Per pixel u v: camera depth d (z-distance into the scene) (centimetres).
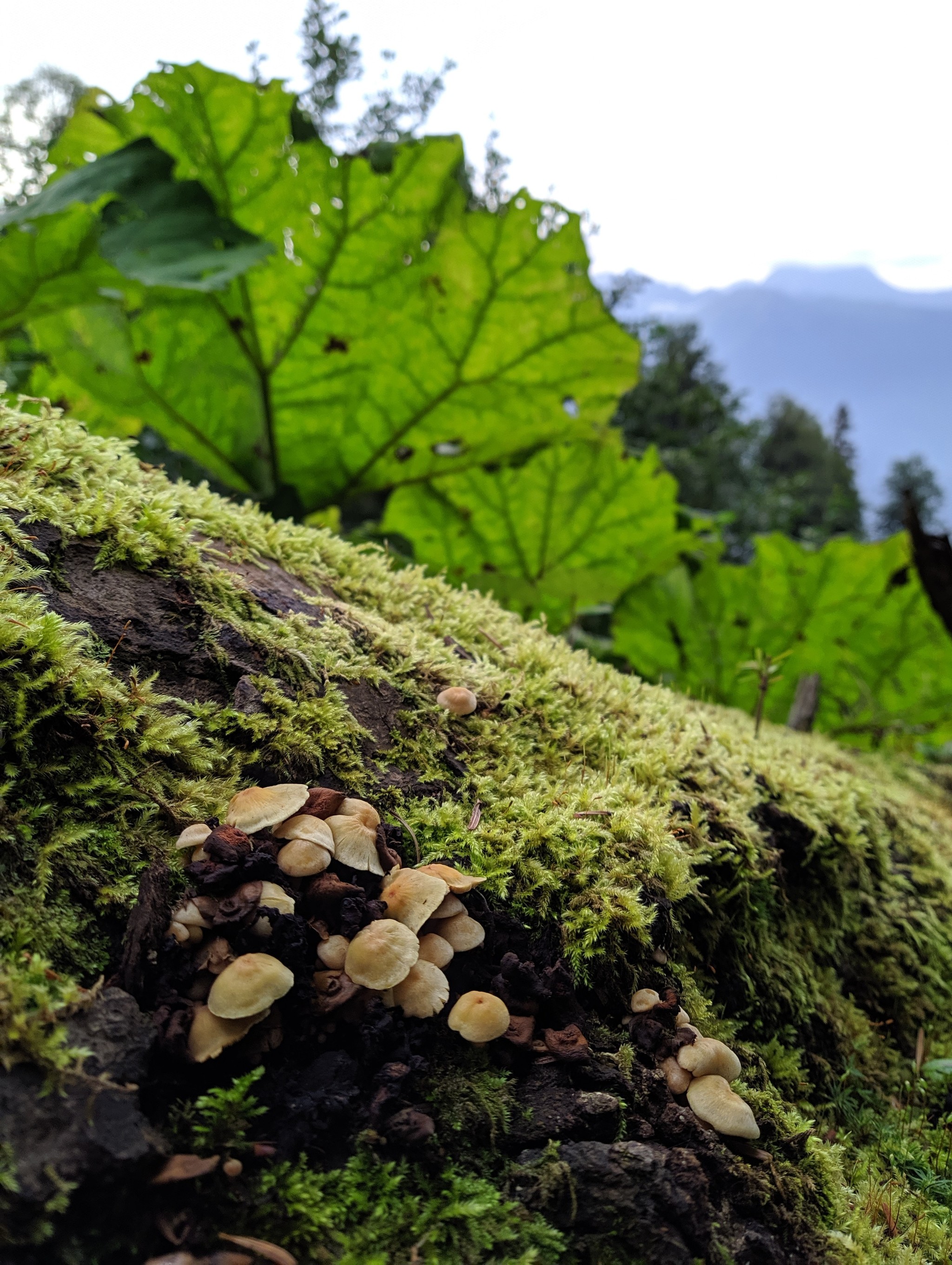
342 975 34
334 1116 32
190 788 38
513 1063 36
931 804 99
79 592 41
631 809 45
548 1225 32
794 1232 36
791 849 55
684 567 116
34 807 35
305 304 81
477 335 84
